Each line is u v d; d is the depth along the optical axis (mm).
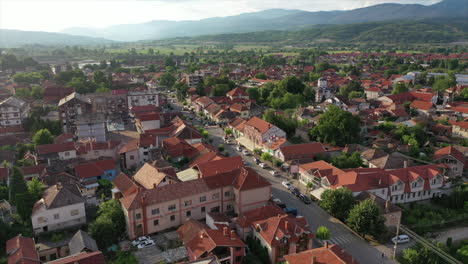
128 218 75438
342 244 77438
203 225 76938
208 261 54938
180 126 144500
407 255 71125
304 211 90812
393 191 95062
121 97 197875
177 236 77688
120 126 174000
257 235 73938
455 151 117438
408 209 93250
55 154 116188
